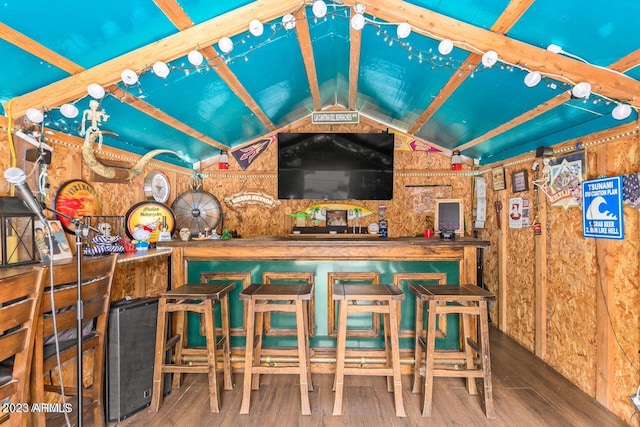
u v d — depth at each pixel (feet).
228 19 6.56
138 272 11.86
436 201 10.87
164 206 11.80
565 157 9.18
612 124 7.54
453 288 8.34
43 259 7.02
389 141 15.17
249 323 7.79
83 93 6.86
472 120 11.02
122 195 11.10
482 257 14.56
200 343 9.96
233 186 16.38
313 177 15.28
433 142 15.88
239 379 9.32
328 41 9.27
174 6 5.97
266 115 13.35
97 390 6.97
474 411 7.69
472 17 6.12
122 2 5.54
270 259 9.75
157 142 12.00
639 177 6.84
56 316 5.99
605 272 7.79
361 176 15.24
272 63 9.26
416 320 8.61
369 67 10.29
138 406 7.66
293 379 9.29
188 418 7.48
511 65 6.59
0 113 6.88
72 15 5.50
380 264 9.64
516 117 9.46
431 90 10.06
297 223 16.26
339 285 8.51
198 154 15.17
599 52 5.99
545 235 10.17
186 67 7.55
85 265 6.40
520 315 11.63
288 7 6.56
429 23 6.28
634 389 7.13
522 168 11.53
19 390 5.22
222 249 9.76
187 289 8.40
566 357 9.22
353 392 8.57
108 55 6.63
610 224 7.59
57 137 8.47
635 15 5.05
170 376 8.65
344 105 15.79
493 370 9.67
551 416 7.48
